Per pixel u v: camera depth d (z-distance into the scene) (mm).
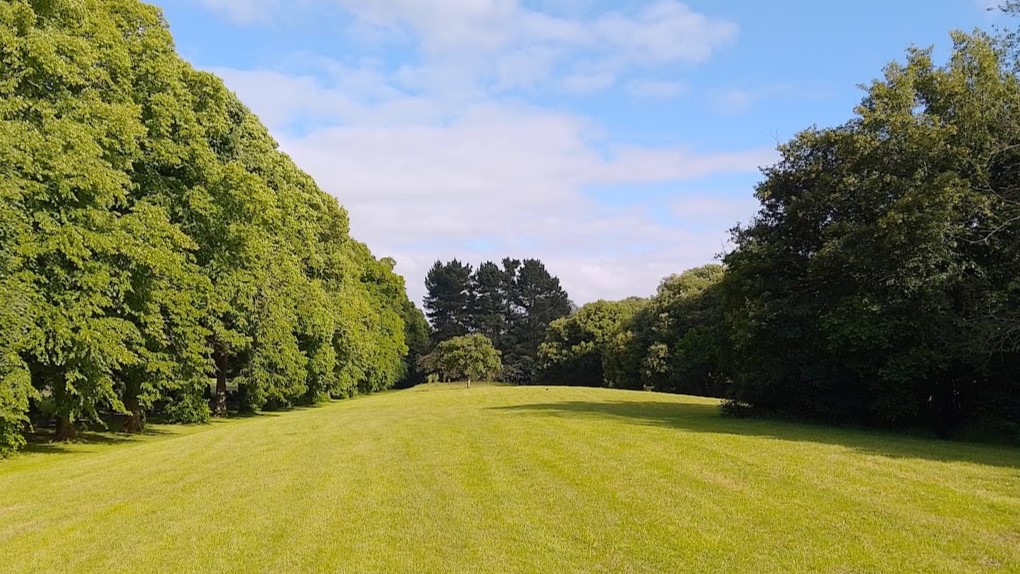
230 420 32000
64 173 16422
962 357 17469
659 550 7309
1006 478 10805
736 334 22453
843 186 20891
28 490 12484
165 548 8086
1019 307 17250
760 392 22719
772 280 22828
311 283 35719
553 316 106750
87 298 17672
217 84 26516
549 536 7969
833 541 7418
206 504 10383
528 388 47344
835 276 21234
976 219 18719
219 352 31453
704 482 10633
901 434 18828
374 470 12797
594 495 9953
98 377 18844
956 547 7133
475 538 8000
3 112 15961
